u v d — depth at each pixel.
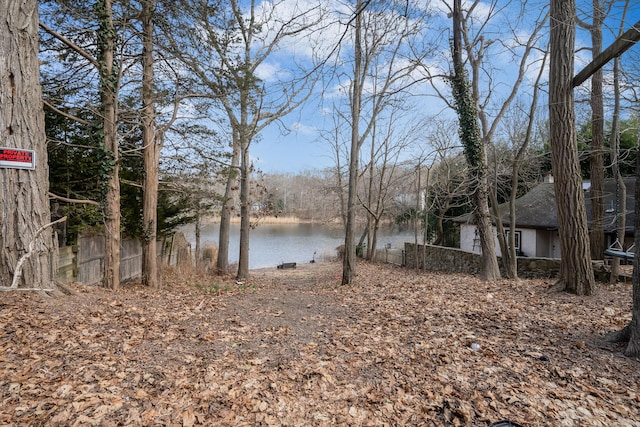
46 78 7.66
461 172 12.01
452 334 4.43
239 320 4.93
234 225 41.69
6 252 4.53
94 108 7.02
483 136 9.94
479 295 6.81
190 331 4.29
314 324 4.96
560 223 6.76
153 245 8.66
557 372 3.39
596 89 10.03
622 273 8.35
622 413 2.77
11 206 4.54
